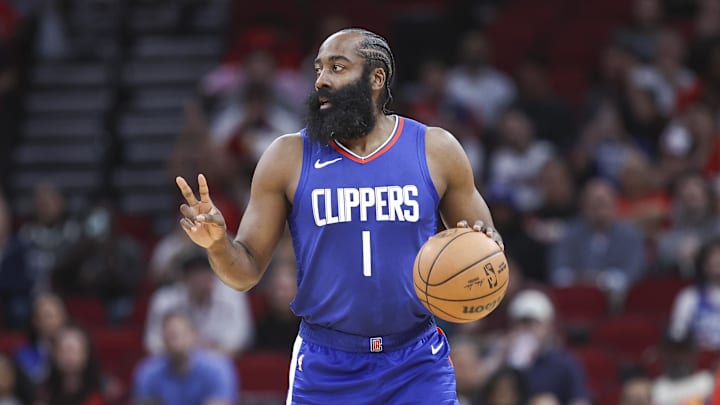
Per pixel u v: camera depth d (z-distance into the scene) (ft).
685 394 87.25
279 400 98.12
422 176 47.91
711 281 99.09
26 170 159.84
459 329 99.81
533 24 161.79
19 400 93.91
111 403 98.12
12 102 163.43
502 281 45.75
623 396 87.66
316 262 47.75
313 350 48.47
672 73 143.02
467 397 88.89
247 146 132.77
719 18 150.10
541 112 140.67
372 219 47.37
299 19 163.84
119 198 152.87
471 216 48.78
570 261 111.96
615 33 152.76
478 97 147.64
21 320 118.42
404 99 148.66
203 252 105.50
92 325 113.50
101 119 162.30
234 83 147.13
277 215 48.34
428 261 45.55
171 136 159.63
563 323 105.60
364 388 47.91
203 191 45.27
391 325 47.75
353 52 47.91
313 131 47.80
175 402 92.43
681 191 112.16
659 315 105.29
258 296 111.86
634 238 111.04
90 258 118.93
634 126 136.87
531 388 89.20
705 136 128.77
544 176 123.95
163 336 92.32
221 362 94.17
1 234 123.44
